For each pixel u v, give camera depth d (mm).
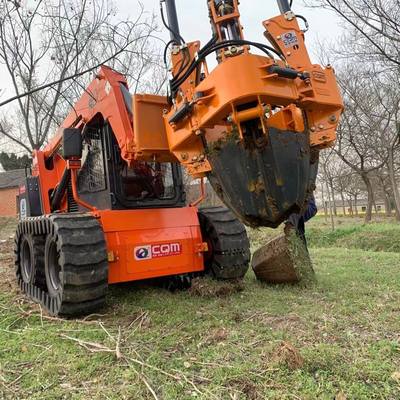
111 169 4691
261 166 2996
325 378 2611
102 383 2758
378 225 13148
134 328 3732
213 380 2686
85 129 5109
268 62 3010
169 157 4043
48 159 6266
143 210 4523
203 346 3258
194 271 4629
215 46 3152
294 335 3336
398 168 19500
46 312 4414
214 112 3037
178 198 5129
